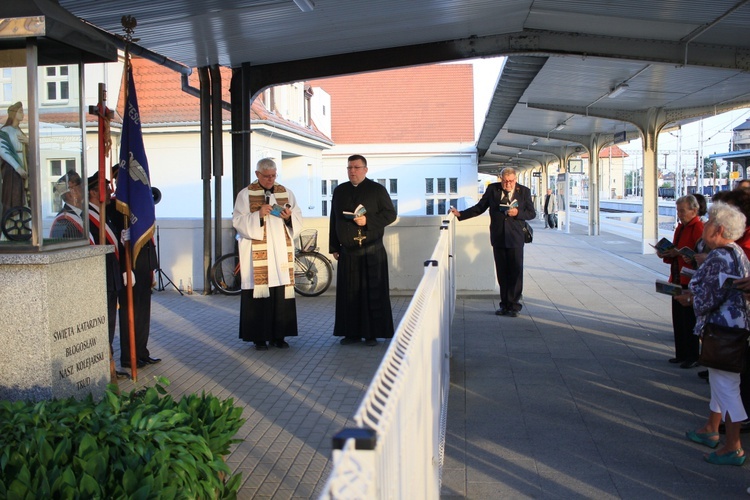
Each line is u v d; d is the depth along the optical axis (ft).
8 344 14.33
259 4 24.99
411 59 34.53
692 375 21.43
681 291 16.70
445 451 15.66
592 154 82.07
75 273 15.37
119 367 22.82
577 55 32.83
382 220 25.30
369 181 25.45
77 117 16.47
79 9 24.38
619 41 32.53
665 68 37.78
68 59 16.25
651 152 57.88
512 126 76.43
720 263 14.43
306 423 17.38
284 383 20.83
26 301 14.25
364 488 4.28
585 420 17.57
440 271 14.92
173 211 61.98
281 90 74.43
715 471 14.47
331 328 28.86
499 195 30.53
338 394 19.72
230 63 36.27
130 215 19.66
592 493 13.50
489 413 18.17
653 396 19.42
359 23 29.40
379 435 4.78
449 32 32.58
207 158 37.45
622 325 28.99
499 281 31.04
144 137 61.82
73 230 16.12
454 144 105.60
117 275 20.49
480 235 35.58
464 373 21.90
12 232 14.61
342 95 119.34
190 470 10.07
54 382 14.56
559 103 55.11
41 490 9.05
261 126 61.00
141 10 24.82
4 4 14.35
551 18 29.99
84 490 9.10
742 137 145.59
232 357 23.99
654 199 58.65
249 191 24.41
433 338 11.33
